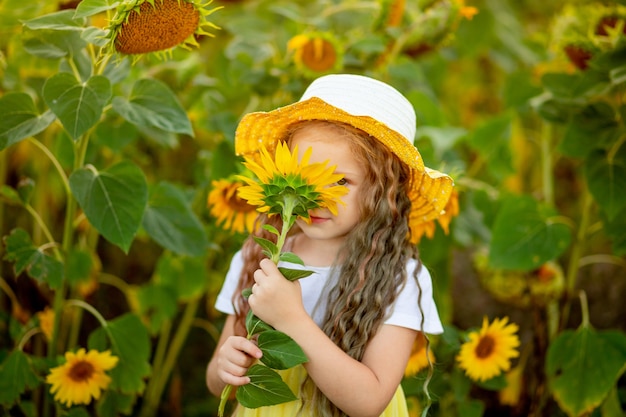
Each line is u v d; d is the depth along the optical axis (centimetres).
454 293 270
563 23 212
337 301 155
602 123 203
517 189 285
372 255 155
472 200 219
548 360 204
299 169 141
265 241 145
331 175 144
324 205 145
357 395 147
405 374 190
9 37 193
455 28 214
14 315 213
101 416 196
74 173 173
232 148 205
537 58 266
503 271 222
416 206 168
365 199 154
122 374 194
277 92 212
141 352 194
